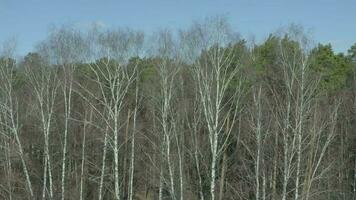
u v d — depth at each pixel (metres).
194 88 42.41
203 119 42.31
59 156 44.69
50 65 43.50
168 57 41.22
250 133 40.03
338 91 44.53
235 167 40.19
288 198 38.03
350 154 42.19
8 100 44.53
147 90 43.31
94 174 45.12
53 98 40.62
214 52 38.81
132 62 44.06
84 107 44.12
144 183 44.41
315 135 36.44
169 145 37.69
